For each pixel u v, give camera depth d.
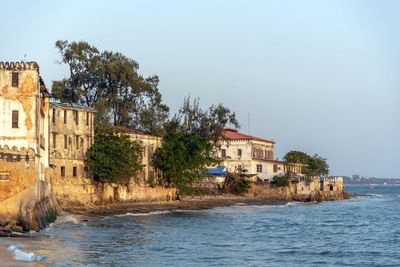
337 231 69.38
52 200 65.38
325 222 81.38
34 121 55.47
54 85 105.50
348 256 49.19
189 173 100.38
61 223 62.22
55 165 70.25
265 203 114.25
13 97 55.69
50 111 73.62
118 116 111.25
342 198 159.62
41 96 60.72
